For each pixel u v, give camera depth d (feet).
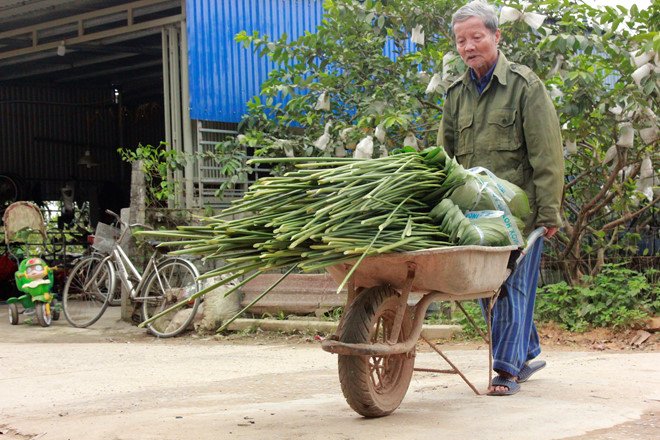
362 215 9.02
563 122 22.26
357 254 8.65
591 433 8.67
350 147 24.17
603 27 21.54
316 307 23.04
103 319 27.76
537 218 11.76
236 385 13.91
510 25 21.35
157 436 9.15
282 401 11.89
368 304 9.40
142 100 50.44
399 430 8.95
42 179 48.88
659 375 13.25
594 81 20.65
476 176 10.09
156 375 15.52
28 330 25.57
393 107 22.90
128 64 42.57
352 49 25.39
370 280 9.77
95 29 34.71
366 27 24.34
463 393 11.88
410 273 9.21
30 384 14.55
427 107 24.63
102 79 47.26
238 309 23.63
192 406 11.62
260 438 8.78
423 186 9.70
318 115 25.84
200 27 27.91
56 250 40.60
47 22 33.58
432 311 22.43
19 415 11.50
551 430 8.80
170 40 29.48
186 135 28.17
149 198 26.78
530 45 21.95
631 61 20.12
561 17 22.18
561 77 21.66
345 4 23.89
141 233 9.62
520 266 11.51
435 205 10.04
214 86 28.07
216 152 27.81
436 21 23.24
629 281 20.63
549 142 11.46
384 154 22.68
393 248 8.76
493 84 11.89
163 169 27.07
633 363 14.94
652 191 22.07
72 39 33.30
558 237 24.13
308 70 28.68
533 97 11.55
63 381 14.87
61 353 19.61
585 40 20.12
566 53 21.44
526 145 11.76
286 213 9.04
